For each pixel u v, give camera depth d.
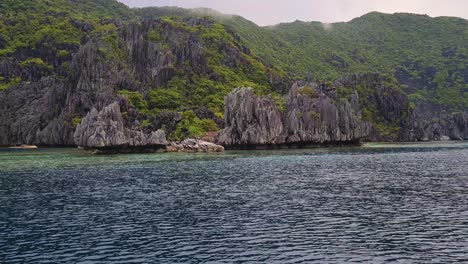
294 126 179.12
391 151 160.25
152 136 156.50
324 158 129.00
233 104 176.00
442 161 119.44
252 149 173.75
